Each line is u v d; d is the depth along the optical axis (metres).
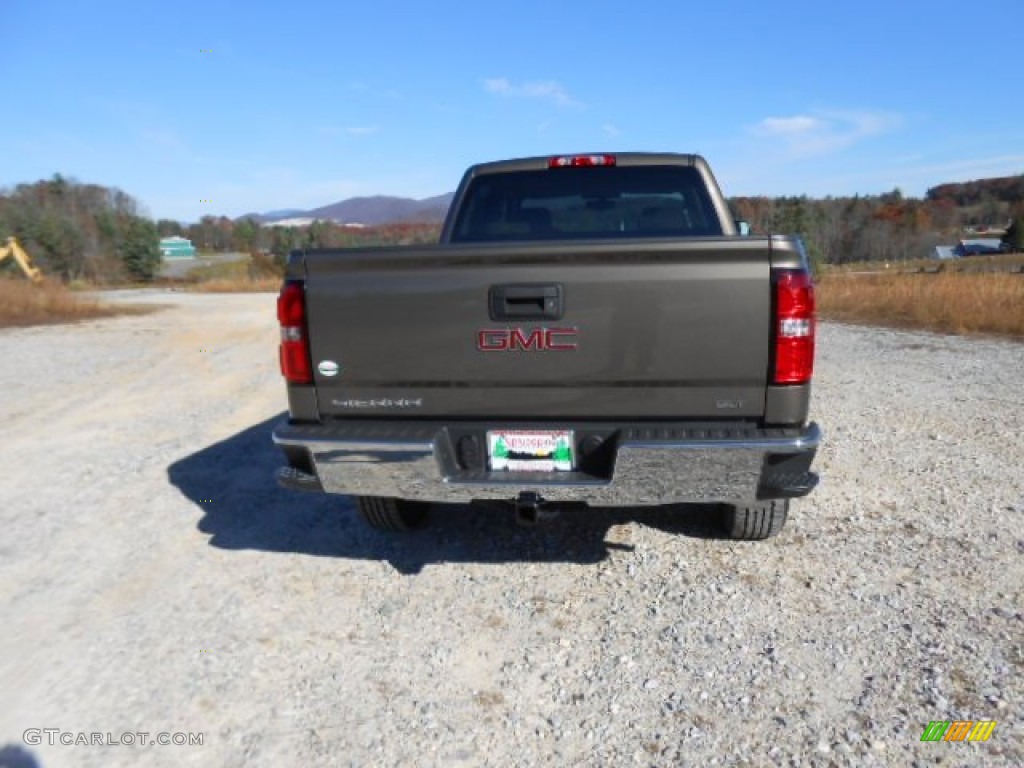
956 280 17.53
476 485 3.05
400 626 3.20
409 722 2.56
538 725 2.53
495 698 2.68
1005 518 4.10
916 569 3.53
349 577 3.68
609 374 2.99
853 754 2.32
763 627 3.07
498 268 3.00
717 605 3.26
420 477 3.09
